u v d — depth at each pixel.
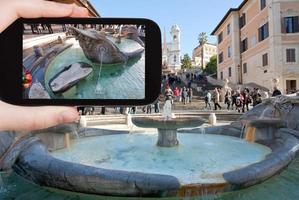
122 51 1.77
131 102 1.78
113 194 4.88
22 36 1.67
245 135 10.18
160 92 1.78
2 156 7.11
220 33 50.56
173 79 40.22
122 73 1.77
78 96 1.72
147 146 8.80
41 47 1.70
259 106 12.38
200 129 11.66
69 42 1.72
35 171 5.59
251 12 38.47
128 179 4.80
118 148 8.52
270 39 32.81
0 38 1.66
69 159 7.18
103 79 1.74
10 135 7.61
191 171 5.96
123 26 1.80
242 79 42.31
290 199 5.18
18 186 5.95
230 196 5.09
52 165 5.40
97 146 8.88
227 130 11.17
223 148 8.57
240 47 42.84
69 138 9.05
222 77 49.53
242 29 41.88
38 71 1.69
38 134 7.96
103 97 1.72
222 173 5.27
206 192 4.92
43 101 1.67
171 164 6.62
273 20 32.41
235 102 23.19
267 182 5.71
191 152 7.96
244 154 7.75
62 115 1.52
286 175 6.23
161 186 4.76
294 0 31.95
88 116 16.73
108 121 16.98
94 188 4.92
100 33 1.74
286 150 6.66
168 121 8.41
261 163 5.68
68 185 5.12
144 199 4.85
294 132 9.06
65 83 1.70
